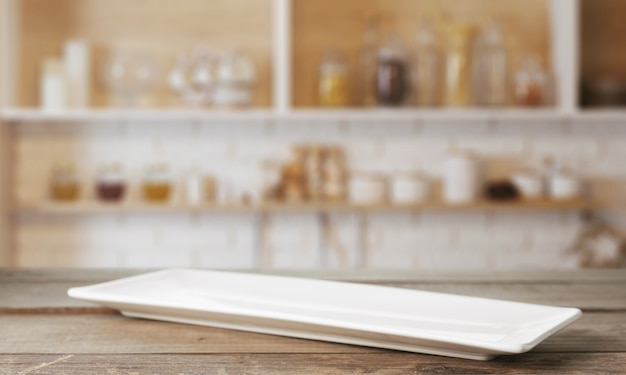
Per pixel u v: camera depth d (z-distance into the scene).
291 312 0.94
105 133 2.96
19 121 2.95
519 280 1.24
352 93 2.92
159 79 2.90
